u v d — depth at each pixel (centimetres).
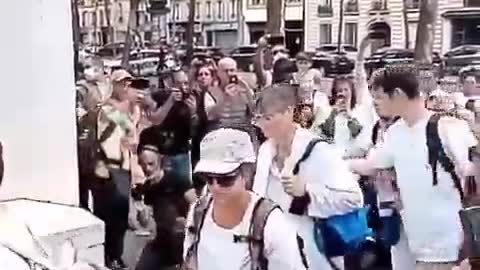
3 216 227
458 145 341
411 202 351
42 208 289
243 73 868
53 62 329
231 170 233
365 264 368
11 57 314
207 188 255
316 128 486
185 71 775
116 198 513
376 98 360
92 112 525
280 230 235
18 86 317
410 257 362
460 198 343
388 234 365
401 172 353
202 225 246
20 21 316
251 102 583
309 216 308
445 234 343
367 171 364
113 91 555
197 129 559
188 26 1145
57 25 329
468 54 1027
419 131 347
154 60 989
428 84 374
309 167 308
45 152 327
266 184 313
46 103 327
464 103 571
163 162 545
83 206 422
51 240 254
